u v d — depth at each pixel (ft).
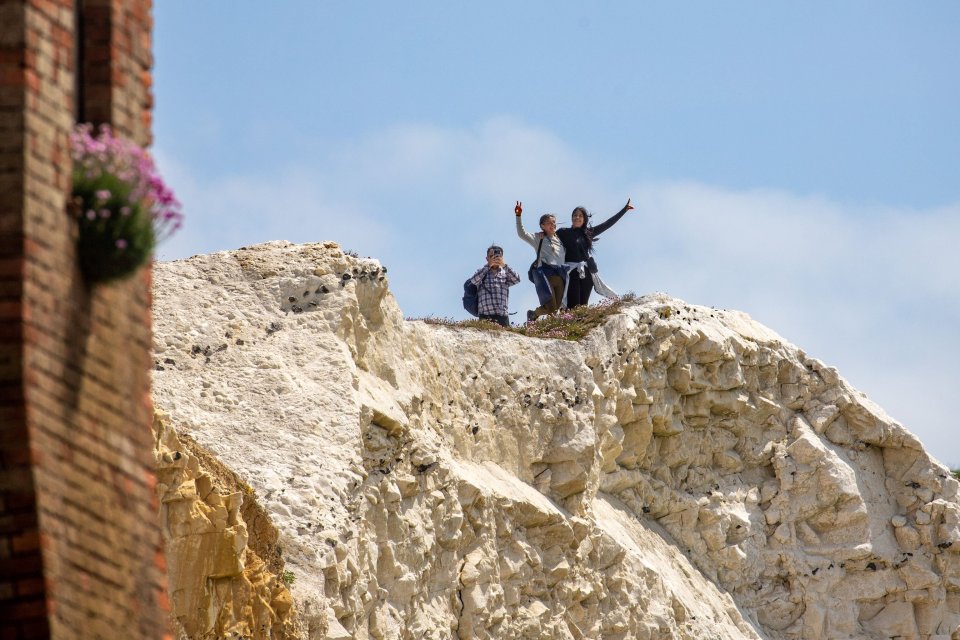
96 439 117.70
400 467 285.23
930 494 390.63
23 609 110.42
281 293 296.92
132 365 122.83
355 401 280.31
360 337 298.76
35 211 113.29
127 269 118.52
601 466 349.20
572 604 317.83
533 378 336.70
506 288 354.54
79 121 122.01
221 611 211.00
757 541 376.48
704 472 375.86
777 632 371.15
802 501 381.81
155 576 122.72
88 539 115.55
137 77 126.11
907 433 392.88
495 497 308.81
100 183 116.98
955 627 384.68
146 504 122.83
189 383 274.57
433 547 289.12
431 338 320.91
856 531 383.04
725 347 376.27
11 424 111.04
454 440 315.58
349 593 254.88
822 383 394.32
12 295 111.65
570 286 375.86
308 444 268.62
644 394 359.87
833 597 377.71
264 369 281.54
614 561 331.36
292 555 246.27
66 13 118.42
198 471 214.28
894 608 381.81
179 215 120.67
